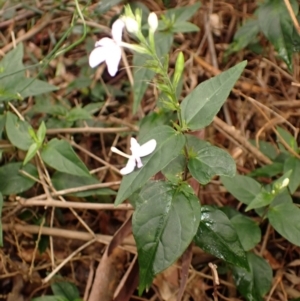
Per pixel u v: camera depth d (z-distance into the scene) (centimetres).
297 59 49
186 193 27
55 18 55
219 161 27
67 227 43
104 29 50
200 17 53
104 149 46
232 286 37
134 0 54
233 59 50
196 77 49
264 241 38
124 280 34
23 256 41
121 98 51
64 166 35
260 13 40
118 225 42
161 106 40
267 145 42
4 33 57
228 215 36
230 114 48
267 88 48
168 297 37
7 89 39
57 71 53
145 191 27
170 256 26
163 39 41
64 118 44
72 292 36
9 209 40
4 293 40
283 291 37
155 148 26
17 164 38
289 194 35
